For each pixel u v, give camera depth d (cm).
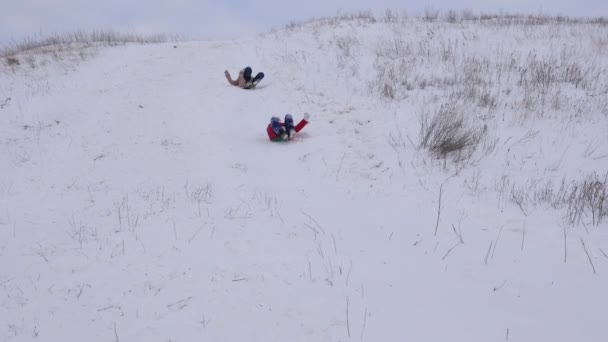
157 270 455
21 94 1061
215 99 1058
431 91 1034
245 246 498
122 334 365
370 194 639
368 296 403
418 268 447
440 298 397
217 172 725
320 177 699
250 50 1493
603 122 831
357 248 491
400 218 563
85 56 1402
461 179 661
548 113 884
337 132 860
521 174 666
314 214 580
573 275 418
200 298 408
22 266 468
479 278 425
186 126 918
